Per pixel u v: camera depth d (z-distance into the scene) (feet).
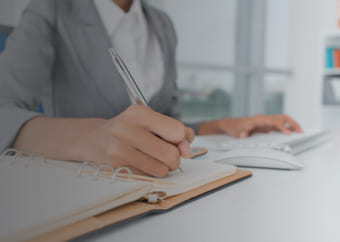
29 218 0.78
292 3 10.50
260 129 3.46
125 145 1.32
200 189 1.29
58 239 0.75
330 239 0.87
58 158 1.57
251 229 0.94
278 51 10.83
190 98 11.08
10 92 2.28
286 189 1.42
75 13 2.84
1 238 0.68
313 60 10.17
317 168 1.92
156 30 3.51
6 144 1.75
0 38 2.98
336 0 9.71
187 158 1.83
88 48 2.79
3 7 4.56
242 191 1.37
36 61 2.52
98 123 1.60
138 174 1.34
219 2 9.53
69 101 2.94
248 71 9.59
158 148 1.32
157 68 3.41
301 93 10.46
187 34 8.86
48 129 1.74
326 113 9.64
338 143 3.31
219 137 2.97
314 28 10.15
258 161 1.88
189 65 7.77
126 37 3.15
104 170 1.32
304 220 1.02
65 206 0.86
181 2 8.50
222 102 10.73
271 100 11.16
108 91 2.80
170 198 1.17
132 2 3.39
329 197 1.29
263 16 10.19
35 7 2.72
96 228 0.83
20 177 1.15
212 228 0.94
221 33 9.73
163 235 0.88
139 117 1.37
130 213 0.97
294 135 3.21
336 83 9.46
